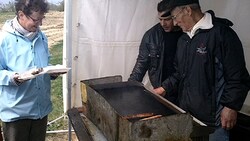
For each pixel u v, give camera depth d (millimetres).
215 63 1597
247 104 2537
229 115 1563
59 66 1771
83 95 1709
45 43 1929
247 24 2418
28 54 1764
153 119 1146
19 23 1725
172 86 1933
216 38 1562
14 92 1734
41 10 1686
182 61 1769
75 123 1583
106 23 2279
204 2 2514
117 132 1260
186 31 1723
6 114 1772
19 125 1826
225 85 1595
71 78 2182
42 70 1672
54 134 3059
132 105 1394
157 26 2254
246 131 2035
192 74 1670
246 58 2492
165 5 1960
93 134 1476
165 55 2221
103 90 1613
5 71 1674
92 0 2189
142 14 2373
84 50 2283
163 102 1448
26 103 1783
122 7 2291
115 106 1374
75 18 2186
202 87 1629
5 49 1698
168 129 1176
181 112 1284
